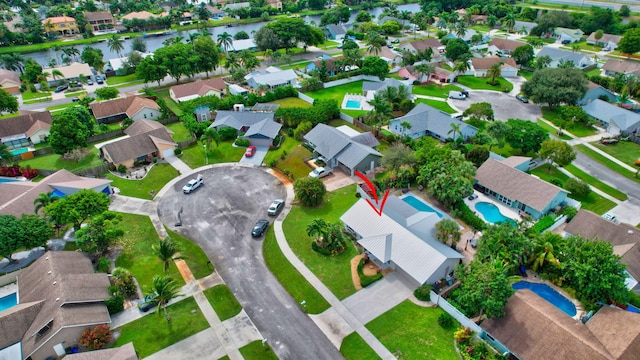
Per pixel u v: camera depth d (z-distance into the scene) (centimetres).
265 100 11050
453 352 4106
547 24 17975
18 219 5262
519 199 6425
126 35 19562
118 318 4531
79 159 8069
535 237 5188
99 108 9919
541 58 13525
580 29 18000
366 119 9175
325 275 5144
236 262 5394
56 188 6469
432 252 4941
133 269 5244
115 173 7581
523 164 7300
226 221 6216
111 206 6538
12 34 17188
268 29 15588
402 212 5778
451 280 5019
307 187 6431
